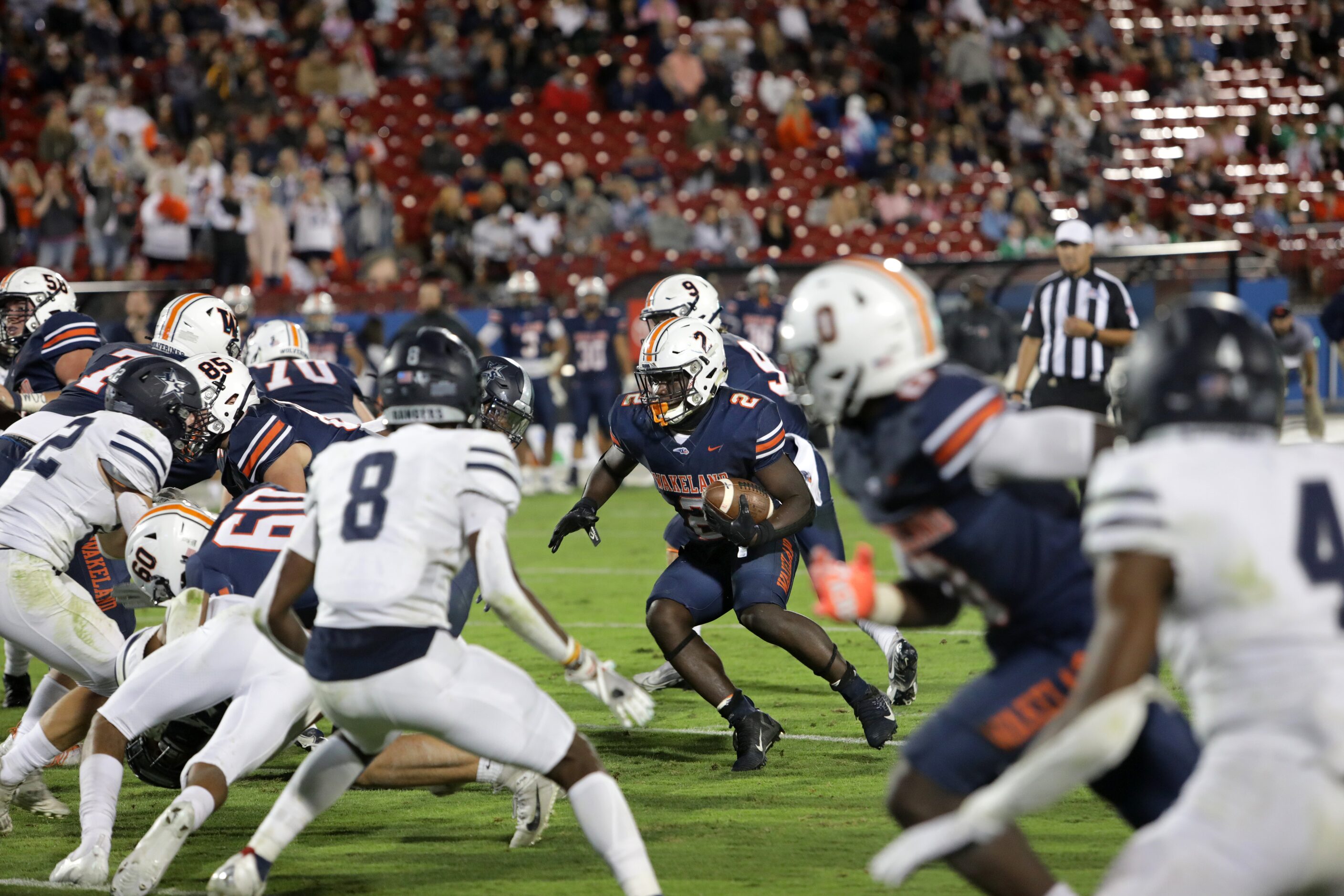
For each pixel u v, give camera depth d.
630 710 11.67
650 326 21.62
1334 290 59.72
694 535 18.42
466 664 11.46
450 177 63.44
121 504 15.84
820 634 18.00
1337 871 7.64
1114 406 32.28
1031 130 70.75
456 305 54.69
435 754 14.60
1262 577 7.84
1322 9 82.00
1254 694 7.83
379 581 11.25
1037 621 10.30
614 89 68.94
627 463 19.00
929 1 77.06
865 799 16.05
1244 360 8.25
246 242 54.16
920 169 68.19
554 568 35.25
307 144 59.16
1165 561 7.93
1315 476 8.10
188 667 13.59
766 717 17.78
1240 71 80.44
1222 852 7.57
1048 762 7.87
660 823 15.22
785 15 73.62
